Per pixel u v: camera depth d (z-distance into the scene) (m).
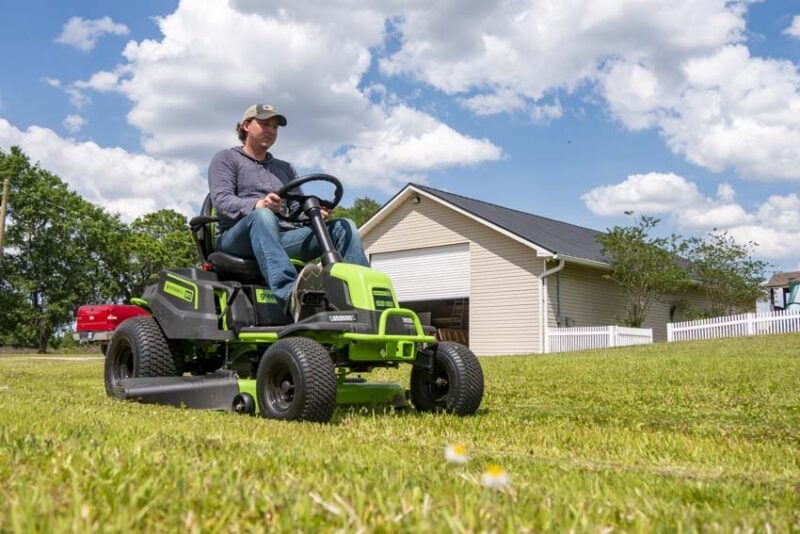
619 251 17.91
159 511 1.22
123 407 3.66
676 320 21.41
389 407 4.01
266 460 1.83
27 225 39.69
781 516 1.40
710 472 2.13
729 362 7.96
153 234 50.75
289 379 3.37
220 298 4.09
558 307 17.14
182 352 4.51
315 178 3.96
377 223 20.02
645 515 1.32
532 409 4.20
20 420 2.56
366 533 1.11
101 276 43.72
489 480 1.46
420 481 1.57
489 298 17.69
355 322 3.44
